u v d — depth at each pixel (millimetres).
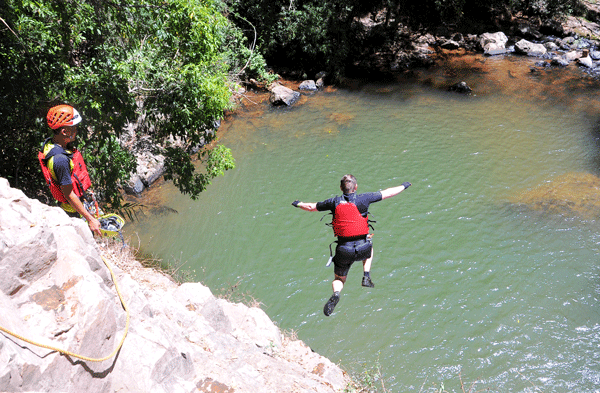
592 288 13273
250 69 26641
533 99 24516
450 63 29922
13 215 4141
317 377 7914
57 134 4695
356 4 30156
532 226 15766
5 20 8445
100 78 9820
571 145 20172
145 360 4406
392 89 26781
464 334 12188
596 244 14836
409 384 10945
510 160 19406
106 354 4098
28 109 9164
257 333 8867
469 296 13320
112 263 8758
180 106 11461
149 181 17766
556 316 12500
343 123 23016
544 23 32844
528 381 10844
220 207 17234
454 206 16984
